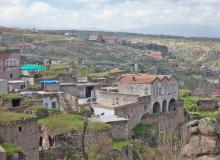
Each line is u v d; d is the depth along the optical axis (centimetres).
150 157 4019
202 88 17350
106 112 8062
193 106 10550
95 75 12556
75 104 8325
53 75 11100
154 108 9275
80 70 13888
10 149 4784
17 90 8931
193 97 11750
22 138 5272
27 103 7531
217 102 11412
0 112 5738
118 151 6200
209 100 11088
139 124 8488
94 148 6009
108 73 13100
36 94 8125
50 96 8112
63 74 11175
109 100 9000
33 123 5459
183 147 2319
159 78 9388
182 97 11569
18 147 4928
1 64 10388
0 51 10381
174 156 2345
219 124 2275
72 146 5912
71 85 9631
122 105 8181
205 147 2242
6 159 4594
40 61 15825
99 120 7044
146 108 8938
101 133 6247
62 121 6575
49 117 6931
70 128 6138
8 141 5066
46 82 9556
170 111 9425
